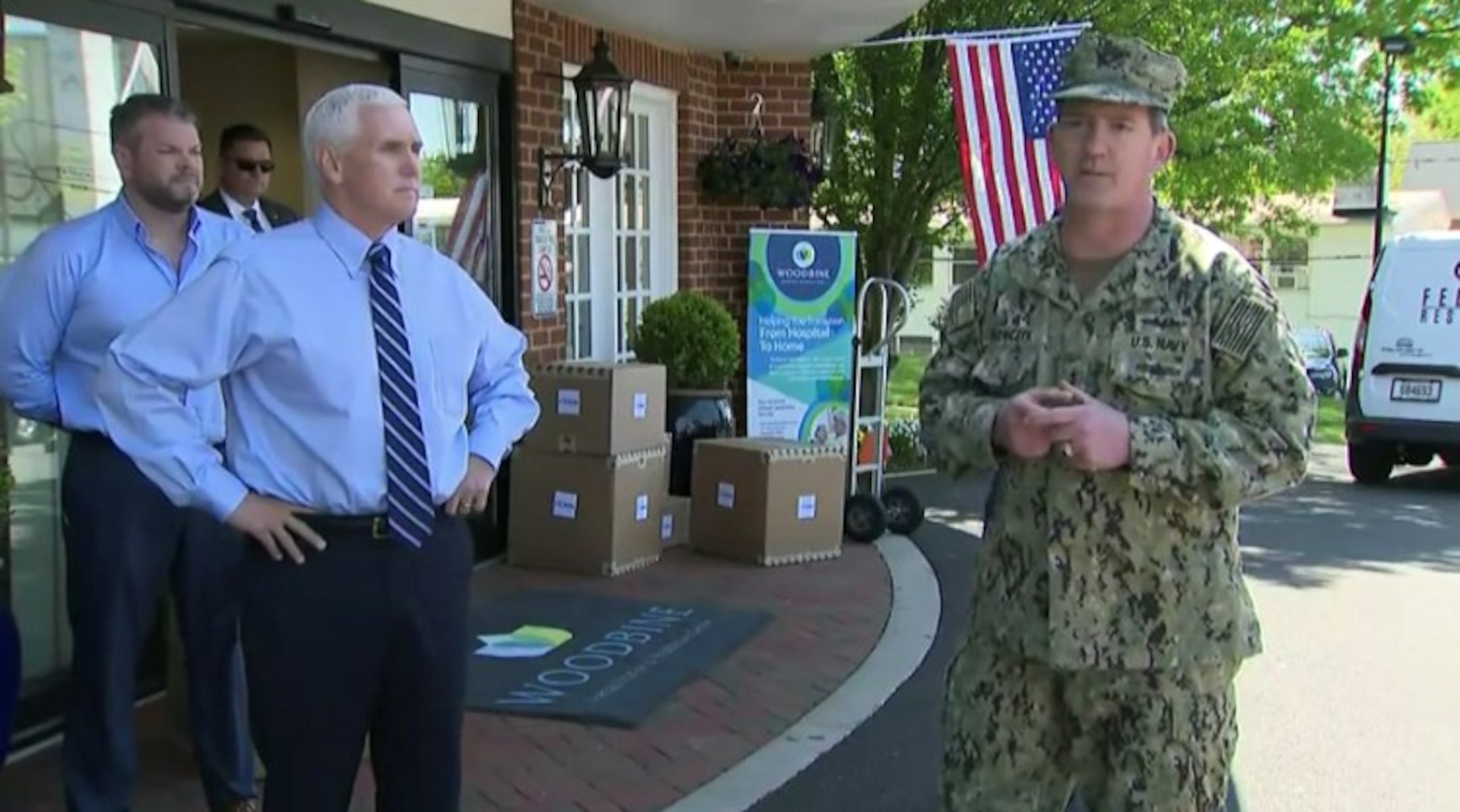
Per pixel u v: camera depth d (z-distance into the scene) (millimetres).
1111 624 2555
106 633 3631
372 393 2754
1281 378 2496
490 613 6316
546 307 7812
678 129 9414
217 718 3824
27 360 3598
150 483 3605
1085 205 2541
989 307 2764
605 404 6961
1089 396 2564
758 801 4309
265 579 2773
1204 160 15312
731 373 8688
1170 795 2598
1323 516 10070
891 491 8359
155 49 4945
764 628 6195
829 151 10352
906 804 4301
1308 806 4453
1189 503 2531
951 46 8094
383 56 6480
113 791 3678
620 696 5168
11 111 4523
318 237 2787
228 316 2713
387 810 2969
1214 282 2525
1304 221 19156
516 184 7543
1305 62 15211
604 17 8102
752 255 9438
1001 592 2691
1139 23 12906
